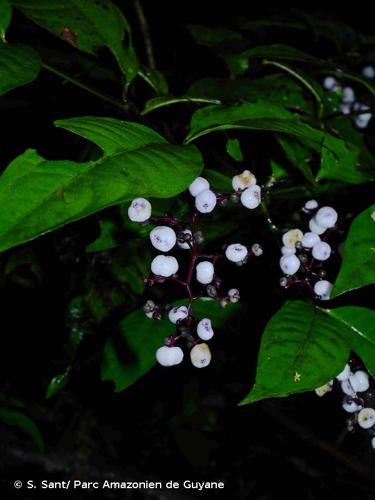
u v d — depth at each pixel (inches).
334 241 11.0
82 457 18.4
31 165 6.0
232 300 8.1
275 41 16.8
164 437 19.7
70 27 9.2
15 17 13.7
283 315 7.8
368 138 12.5
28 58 7.6
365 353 8.0
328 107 12.8
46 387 18.5
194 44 17.2
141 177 6.3
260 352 7.3
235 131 12.1
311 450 20.2
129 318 11.2
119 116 12.0
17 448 18.0
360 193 11.4
